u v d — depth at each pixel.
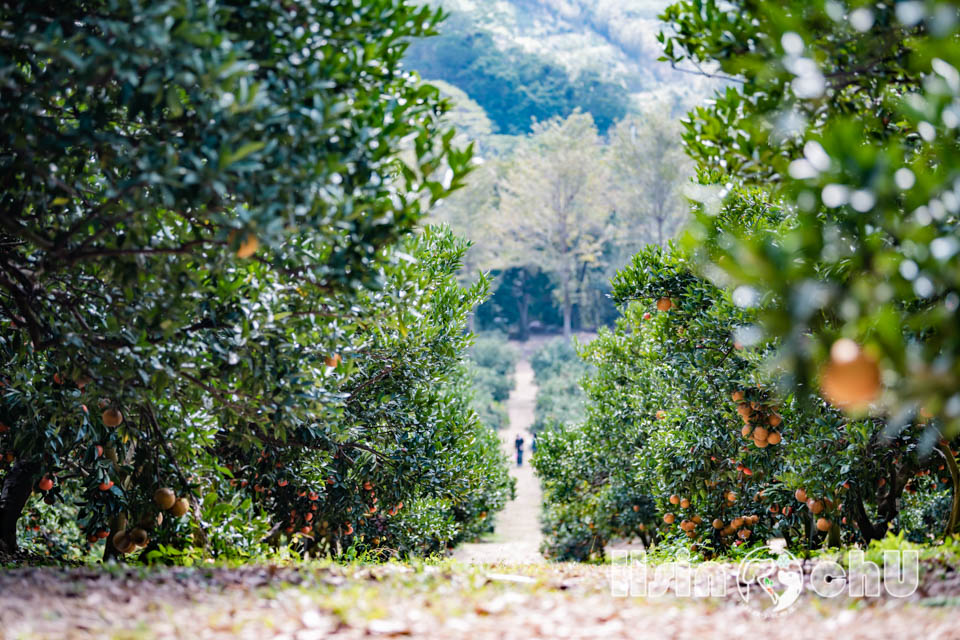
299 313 6.77
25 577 5.18
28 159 5.43
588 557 19.27
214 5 4.83
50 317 6.70
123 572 5.58
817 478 8.48
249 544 8.42
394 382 10.59
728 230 7.77
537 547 23.67
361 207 5.07
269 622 4.18
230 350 6.42
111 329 6.23
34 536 11.23
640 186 68.94
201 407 7.59
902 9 4.13
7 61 4.98
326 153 5.15
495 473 18.84
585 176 71.38
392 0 5.39
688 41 5.89
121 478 7.83
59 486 8.79
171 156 4.84
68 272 6.65
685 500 11.37
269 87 5.17
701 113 6.21
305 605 4.62
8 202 6.05
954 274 3.76
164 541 7.82
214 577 5.52
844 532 10.20
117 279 6.12
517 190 73.56
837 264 5.11
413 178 5.29
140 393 6.49
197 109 4.96
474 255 73.44
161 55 4.65
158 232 6.07
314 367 7.19
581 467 18.33
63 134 5.23
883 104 5.57
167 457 7.83
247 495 10.60
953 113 3.92
